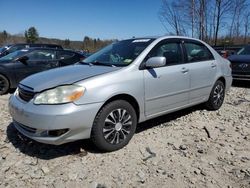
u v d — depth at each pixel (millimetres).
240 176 3373
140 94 4117
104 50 5051
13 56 8203
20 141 4168
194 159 3762
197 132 4750
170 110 4758
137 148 4031
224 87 6137
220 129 4922
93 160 3648
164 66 4562
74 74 3857
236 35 19344
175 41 4973
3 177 3229
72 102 3439
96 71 3934
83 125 3508
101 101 3617
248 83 10086
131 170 3441
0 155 3730
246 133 4754
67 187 3074
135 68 4121
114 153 3855
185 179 3285
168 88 4574
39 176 3258
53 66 8438
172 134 4621
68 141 3502
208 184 3197
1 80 7738
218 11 16703
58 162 3578
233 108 6293
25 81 4004
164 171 3438
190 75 5012
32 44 14852
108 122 3762
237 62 9281
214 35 16938
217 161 3725
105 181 3199
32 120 3449
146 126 4953
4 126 4773
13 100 3932
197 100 5367
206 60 5566
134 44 4703
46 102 3447
